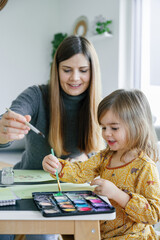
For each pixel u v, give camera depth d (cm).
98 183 95
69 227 71
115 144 108
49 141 141
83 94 143
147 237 99
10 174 109
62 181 122
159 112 385
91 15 438
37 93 143
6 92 484
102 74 414
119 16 388
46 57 517
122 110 106
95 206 76
